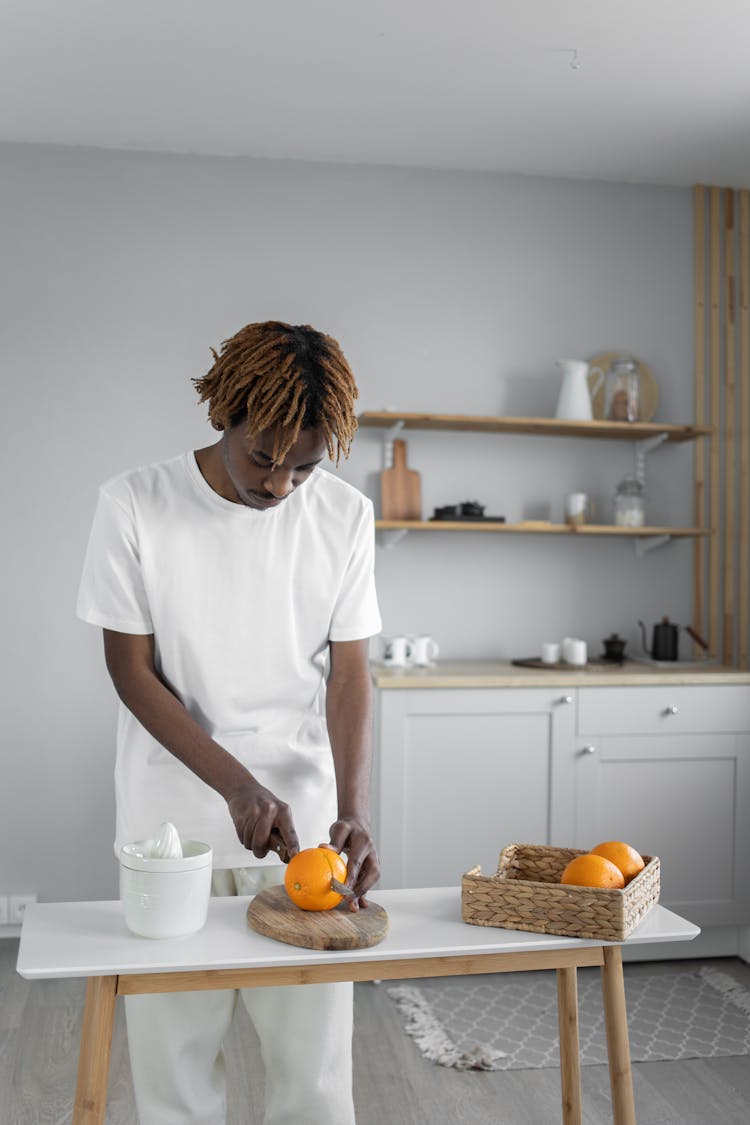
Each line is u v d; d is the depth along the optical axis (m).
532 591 3.88
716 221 4.00
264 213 3.73
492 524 3.57
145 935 1.27
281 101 3.28
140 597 1.58
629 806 3.35
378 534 3.75
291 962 1.22
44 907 1.40
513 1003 3.02
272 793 1.57
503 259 3.87
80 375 3.62
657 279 3.97
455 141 3.59
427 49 2.93
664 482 3.98
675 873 3.37
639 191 3.96
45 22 2.79
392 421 3.61
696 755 3.38
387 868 3.22
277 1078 1.64
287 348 1.40
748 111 3.34
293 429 1.38
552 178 3.90
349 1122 1.64
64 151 3.62
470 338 3.84
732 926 3.45
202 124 3.46
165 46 2.92
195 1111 1.61
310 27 2.81
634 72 3.07
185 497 1.58
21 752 3.58
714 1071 2.62
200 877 1.30
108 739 3.62
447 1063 2.62
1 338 3.57
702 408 3.97
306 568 1.63
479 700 3.26
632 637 3.94
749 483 4.00
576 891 1.32
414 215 3.81
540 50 2.93
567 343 3.91
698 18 2.76
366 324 3.78
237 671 1.61
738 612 4.00
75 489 3.61
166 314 3.67
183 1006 1.58
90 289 3.62
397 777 3.22
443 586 3.82
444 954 1.27
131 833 1.62
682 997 3.10
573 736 3.31
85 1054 1.20
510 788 3.28
